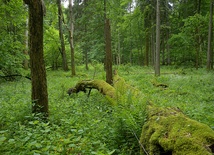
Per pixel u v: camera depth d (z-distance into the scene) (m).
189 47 27.33
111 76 11.41
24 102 8.06
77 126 4.93
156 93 10.41
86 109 7.39
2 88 13.18
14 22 13.55
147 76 18.36
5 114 6.23
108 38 11.29
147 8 25.25
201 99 9.10
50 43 28.69
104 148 3.93
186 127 3.15
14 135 4.70
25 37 19.59
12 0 12.17
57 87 13.88
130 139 4.29
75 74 22.44
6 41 10.59
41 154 3.54
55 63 32.84
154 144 3.33
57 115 6.36
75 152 3.87
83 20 24.75
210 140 2.79
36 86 6.21
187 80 14.56
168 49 34.16
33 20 5.82
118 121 4.56
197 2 26.31
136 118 4.42
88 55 34.19
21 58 13.48
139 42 42.00
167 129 3.38
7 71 13.28
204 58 31.62
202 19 22.88
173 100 8.65
